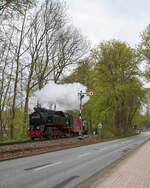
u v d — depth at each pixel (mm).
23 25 23422
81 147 18422
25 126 22953
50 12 26906
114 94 37344
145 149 16797
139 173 7691
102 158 11820
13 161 10359
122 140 30062
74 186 6125
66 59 29344
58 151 15062
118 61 38250
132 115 54125
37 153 13117
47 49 27938
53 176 7320
